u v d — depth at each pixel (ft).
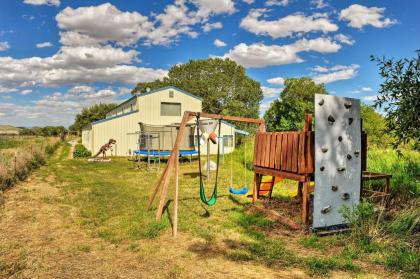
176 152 22.35
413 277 13.73
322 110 20.08
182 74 175.01
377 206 23.27
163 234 20.35
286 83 125.29
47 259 16.10
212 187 39.01
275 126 90.12
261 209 25.40
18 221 22.89
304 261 15.67
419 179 31.17
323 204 20.15
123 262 15.88
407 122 18.10
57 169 54.95
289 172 22.44
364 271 14.51
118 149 84.64
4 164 38.52
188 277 14.12
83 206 27.73
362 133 23.49
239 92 167.94
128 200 30.30
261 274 14.43
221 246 18.17
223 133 90.63
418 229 19.53
